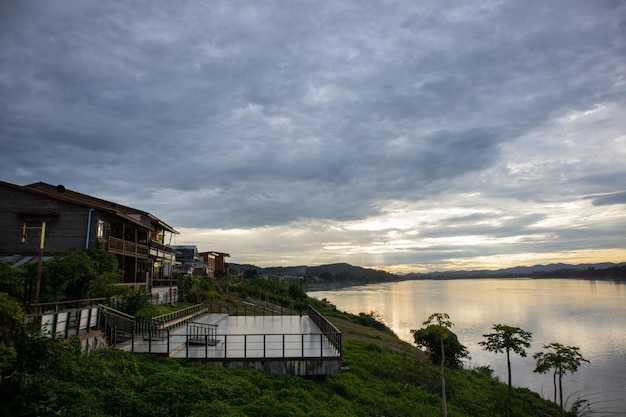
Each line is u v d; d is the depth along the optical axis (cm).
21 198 2584
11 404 884
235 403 1214
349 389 1675
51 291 1784
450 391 2159
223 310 4300
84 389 1017
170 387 1159
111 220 2838
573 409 2220
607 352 3803
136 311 2152
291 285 7988
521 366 3441
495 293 13800
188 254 7306
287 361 1647
